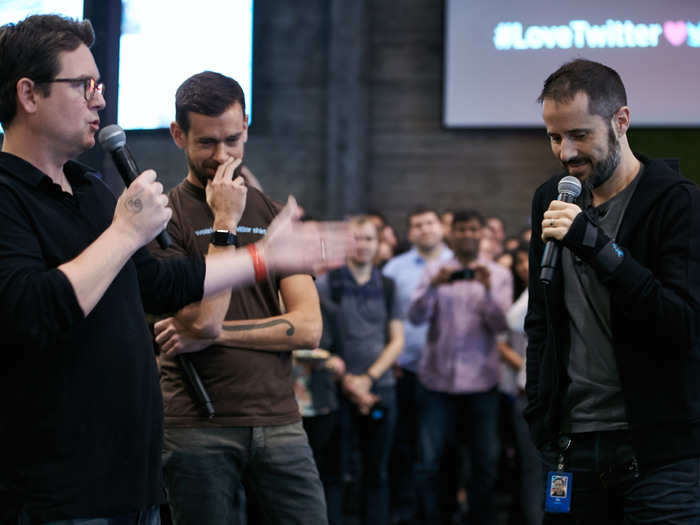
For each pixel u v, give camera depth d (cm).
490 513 390
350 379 369
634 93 635
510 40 653
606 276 174
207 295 165
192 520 201
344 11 679
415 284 464
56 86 142
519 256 403
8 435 135
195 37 602
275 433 206
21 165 141
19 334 128
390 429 384
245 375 204
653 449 178
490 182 685
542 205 200
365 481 382
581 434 190
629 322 179
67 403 137
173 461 202
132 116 536
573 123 178
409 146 694
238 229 212
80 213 149
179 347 198
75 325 139
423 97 691
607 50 639
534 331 203
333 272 385
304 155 698
